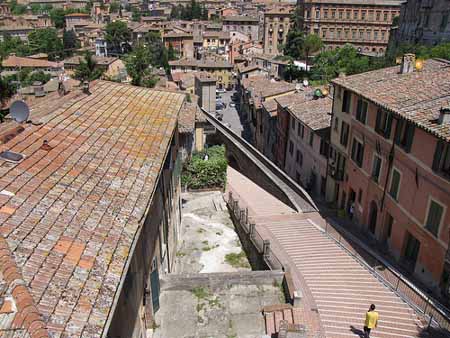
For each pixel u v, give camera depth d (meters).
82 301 6.66
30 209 8.28
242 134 73.81
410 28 80.44
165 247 19.66
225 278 18.95
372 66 67.81
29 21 175.12
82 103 16.22
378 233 26.34
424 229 21.09
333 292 20.09
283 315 17.45
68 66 92.69
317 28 122.31
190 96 44.44
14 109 11.34
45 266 7.01
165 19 177.75
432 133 18.83
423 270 21.33
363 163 28.36
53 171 10.08
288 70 85.12
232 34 149.00
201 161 34.53
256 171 40.47
